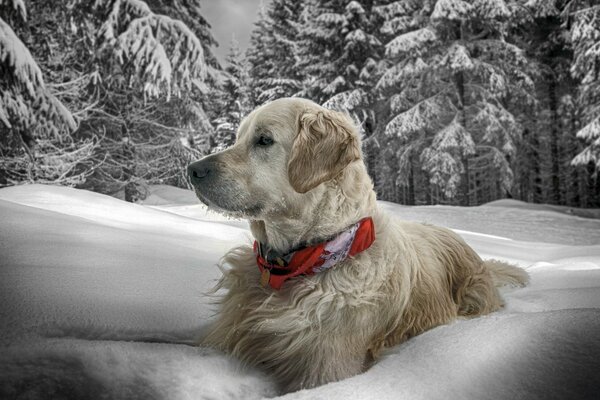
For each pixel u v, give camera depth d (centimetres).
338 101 1952
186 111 1648
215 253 354
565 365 129
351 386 139
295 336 190
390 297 202
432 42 1808
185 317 213
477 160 2016
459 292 267
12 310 179
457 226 1191
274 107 234
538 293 299
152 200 1686
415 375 141
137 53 1227
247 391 168
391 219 234
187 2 1836
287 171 219
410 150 2006
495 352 142
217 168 218
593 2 1844
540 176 2469
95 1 1250
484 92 1814
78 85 1348
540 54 2189
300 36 2250
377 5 2017
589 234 1139
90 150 1286
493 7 1700
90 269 242
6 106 831
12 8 887
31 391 131
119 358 157
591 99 1806
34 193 540
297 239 212
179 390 149
